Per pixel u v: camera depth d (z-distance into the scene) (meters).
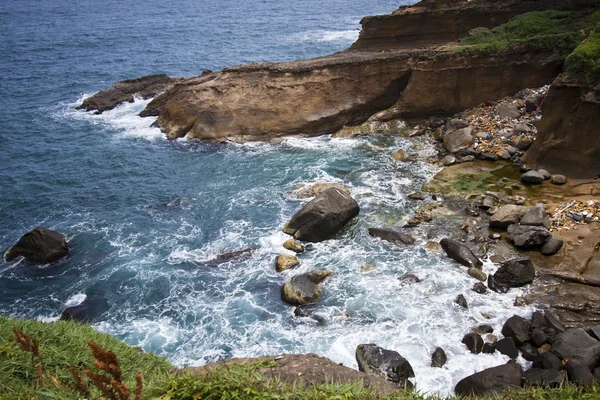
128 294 19.12
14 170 30.16
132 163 30.23
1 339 9.34
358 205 22.98
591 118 22.45
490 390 12.83
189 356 16.02
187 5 96.69
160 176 28.44
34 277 20.44
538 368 14.05
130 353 10.27
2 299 19.27
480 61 30.45
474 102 31.20
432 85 31.20
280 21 76.19
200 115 32.75
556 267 18.42
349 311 17.36
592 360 13.55
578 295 17.06
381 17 35.00
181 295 18.89
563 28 30.64
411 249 20.31
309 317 17.19
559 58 29.08
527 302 17.08
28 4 104.31
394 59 32.03
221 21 78.56
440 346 15.59
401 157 27.91
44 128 36.62
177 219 24.02
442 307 17.19
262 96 32.44
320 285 18.66
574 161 23.44
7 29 77.62
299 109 32.19
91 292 19.36
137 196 26.38
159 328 17.34
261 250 21.12
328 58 34.25
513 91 30.70
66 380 8.30
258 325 17.17
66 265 21.08
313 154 29.61
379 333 16.30
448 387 14.07
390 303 17.55
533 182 23.61
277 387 7.23
